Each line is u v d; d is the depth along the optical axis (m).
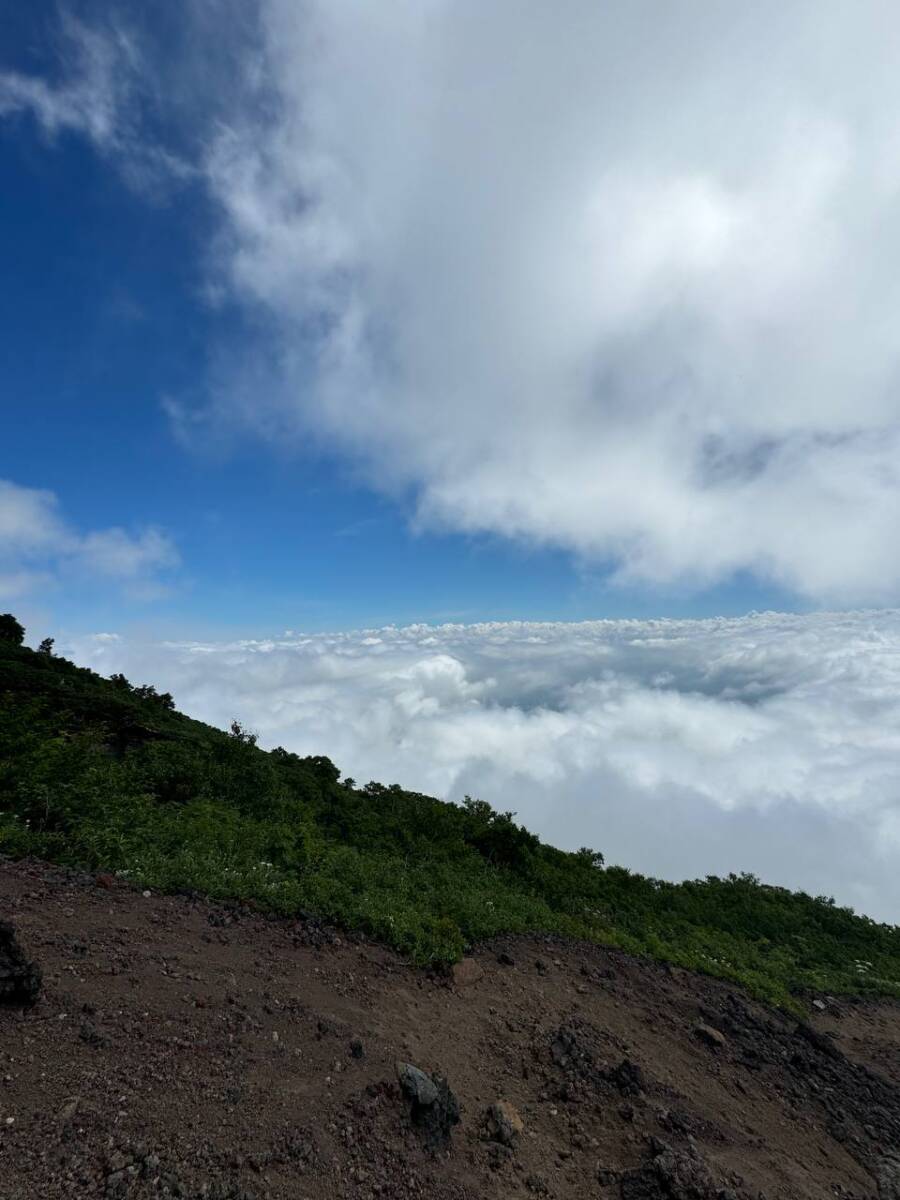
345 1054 6.66
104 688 33.25
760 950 22.39
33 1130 4.27
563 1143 6.72
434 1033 8.07
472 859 18.67
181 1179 4.30
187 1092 5.21
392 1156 5.43
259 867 11.55
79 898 8.46
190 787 16.94
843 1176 7.99
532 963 11.59
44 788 11.94
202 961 7.69
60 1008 5.76
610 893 21.81
